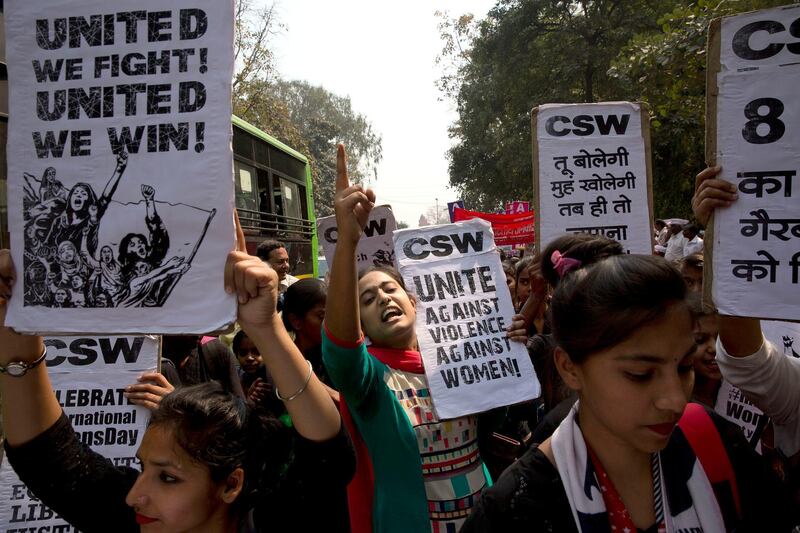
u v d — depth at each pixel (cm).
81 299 161
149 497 151
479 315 313
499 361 303
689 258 418
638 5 2045
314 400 162
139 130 162
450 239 327
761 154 179
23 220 163
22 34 166
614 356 120
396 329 281
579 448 130
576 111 362
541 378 329
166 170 161
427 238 328
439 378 289
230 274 157
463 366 298
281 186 953
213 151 160
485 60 2364
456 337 307
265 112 2141
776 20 179
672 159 1535
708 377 260
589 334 121
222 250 158
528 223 1257
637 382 119
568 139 362
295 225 1015
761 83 180
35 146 165
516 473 132
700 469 130
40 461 165
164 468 151
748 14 181
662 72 777
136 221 160
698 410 138
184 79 162
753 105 181
